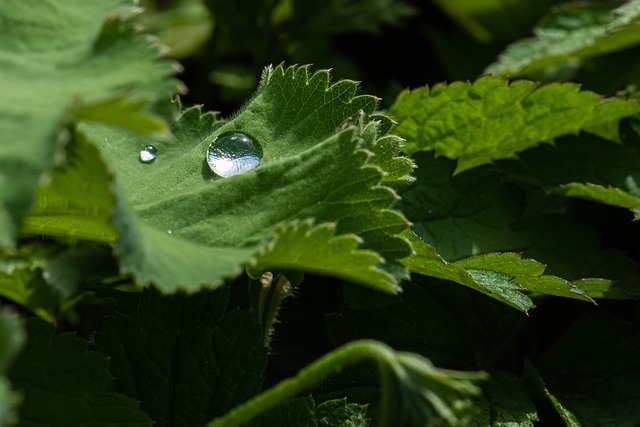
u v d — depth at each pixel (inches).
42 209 9.3
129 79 9.3
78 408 9.6
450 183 11.1
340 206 9.8
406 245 9.7
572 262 11.0
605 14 12.3
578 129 11.4
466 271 10.2
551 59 12.0
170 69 9.3
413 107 11.4
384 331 10.6
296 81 10.4
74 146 9.0
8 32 9.5
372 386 10.4
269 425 10.0
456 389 9.0
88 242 10.2
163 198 10.0
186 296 10.2
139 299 10.2
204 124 10.4
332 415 10.0
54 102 9.0
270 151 10.2
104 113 9.0
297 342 11.0
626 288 10.9
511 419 10.4
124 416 9.7
